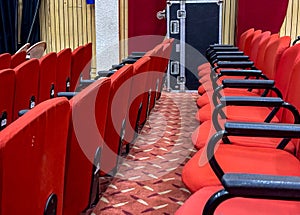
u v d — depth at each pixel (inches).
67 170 60.3
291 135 65.9
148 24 266.7
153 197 108.8
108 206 103.6
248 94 133.6
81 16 283.0
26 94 108.9
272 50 120.0
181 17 250.7
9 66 138.0
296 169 73.4
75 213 68.2
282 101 84.2
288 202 60.2
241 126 68.2
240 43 204.2
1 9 273.9
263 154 80.4
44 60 123.6
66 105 46.9
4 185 34.5
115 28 266.7
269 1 242.5
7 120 96.2
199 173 71.7
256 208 58.4
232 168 72.5
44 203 45.3
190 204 60.2
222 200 46.4
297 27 253.6
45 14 284.8
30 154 38.6
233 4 256.8
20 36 282.4
